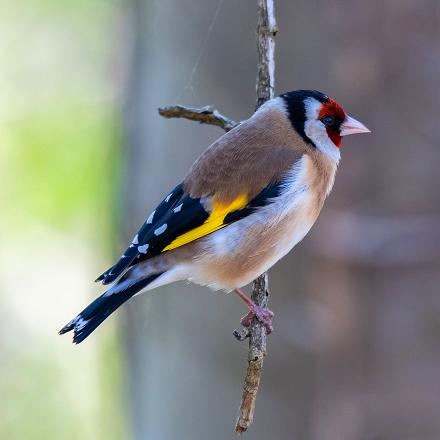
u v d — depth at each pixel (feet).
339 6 35.88
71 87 57.21
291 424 37.29
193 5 37.42
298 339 36.81
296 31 35.94
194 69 37.50
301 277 36.70
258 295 31.40
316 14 35.83
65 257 58.23
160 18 38.37
